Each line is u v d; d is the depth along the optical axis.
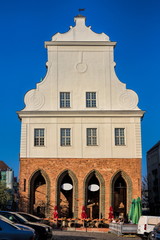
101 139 40.19
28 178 39.03
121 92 41.62
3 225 15.67
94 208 41.69
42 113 40.38
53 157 39.59
